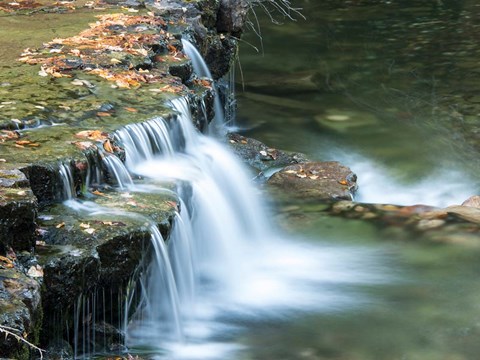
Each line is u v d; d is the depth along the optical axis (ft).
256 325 25.82
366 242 31.35
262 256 30.53
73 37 36.01
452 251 30.32
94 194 25.20
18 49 34.27
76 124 27.53
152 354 23.66
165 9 41.75
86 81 31.45
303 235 32.17
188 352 24.11
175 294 24.67
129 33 37.04
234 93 48.83
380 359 23.94
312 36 66.49
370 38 66.39
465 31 68.44
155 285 24.03
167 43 36.83
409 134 45.85
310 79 55.11
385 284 28.32
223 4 45.73
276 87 53.26
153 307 24.14
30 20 39.09
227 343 24.73
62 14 40.40
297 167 38.14
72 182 24.54
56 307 20.94
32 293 18.51
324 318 26.23
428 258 30.01
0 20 38.93
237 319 26.11
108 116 28.68
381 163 42.19
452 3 79.25
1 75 31.24
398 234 31.81
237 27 46.09
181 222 25.61
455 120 48.16
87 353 22.45
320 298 27.45
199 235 28.53
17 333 17.39
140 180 27.22
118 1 42.93
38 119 27.22
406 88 53.83
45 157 24.39
